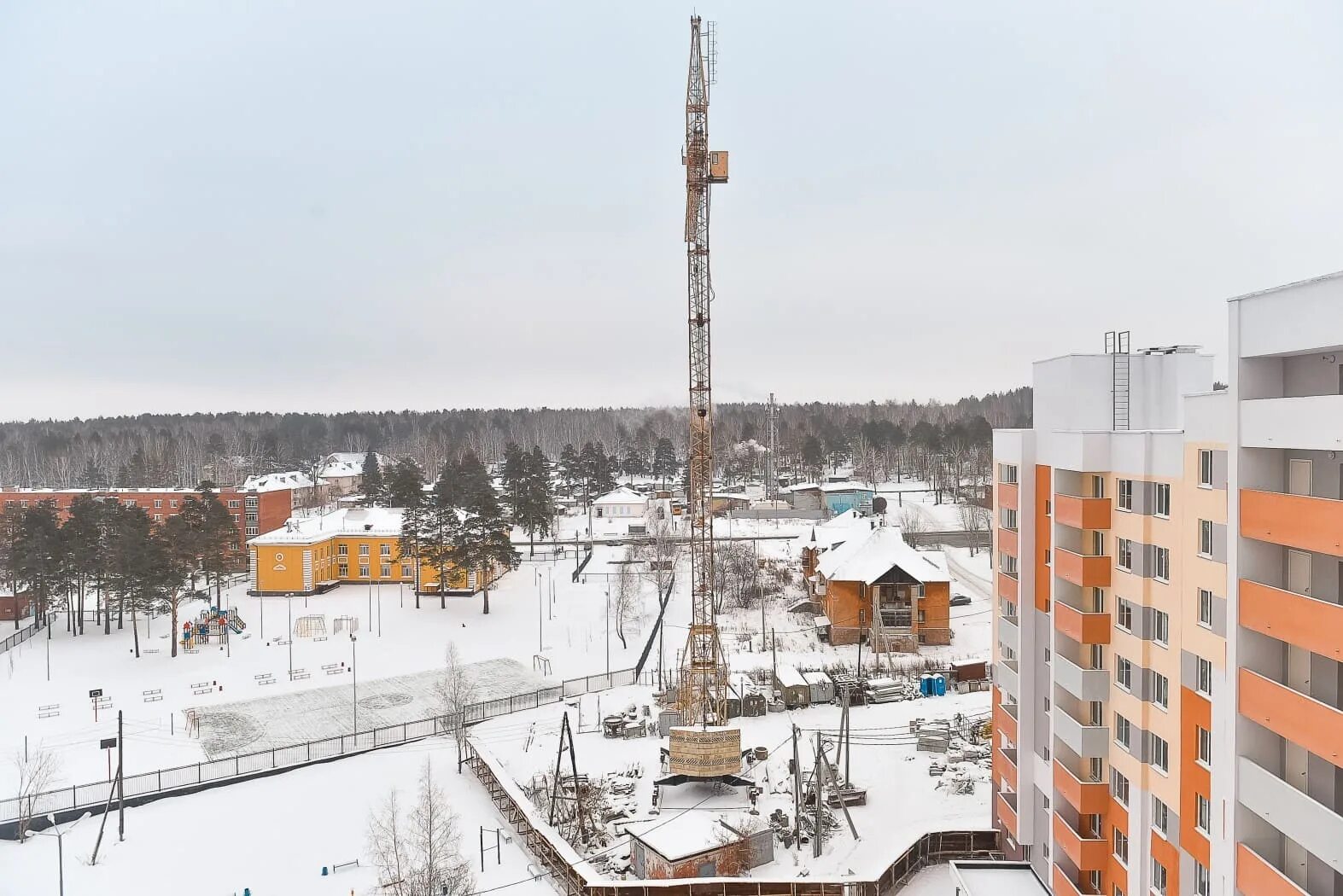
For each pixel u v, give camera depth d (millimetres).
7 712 66438
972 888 35719
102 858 44188
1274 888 20594
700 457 66688
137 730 62844
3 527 96812
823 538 100125
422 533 103625
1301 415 19672
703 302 66875
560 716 65562
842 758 55562
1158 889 28578
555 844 42531
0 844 45969
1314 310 19453
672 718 61656
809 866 41750
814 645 82312
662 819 46625
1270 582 21891
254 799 51688
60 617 94812
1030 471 36656
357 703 69188
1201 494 25812
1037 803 36656
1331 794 20547
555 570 117688
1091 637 31531
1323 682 20531
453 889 39312
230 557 99438
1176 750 27406
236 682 74438
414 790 52531
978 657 76438
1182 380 33469
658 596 101188
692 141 66000
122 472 186875
